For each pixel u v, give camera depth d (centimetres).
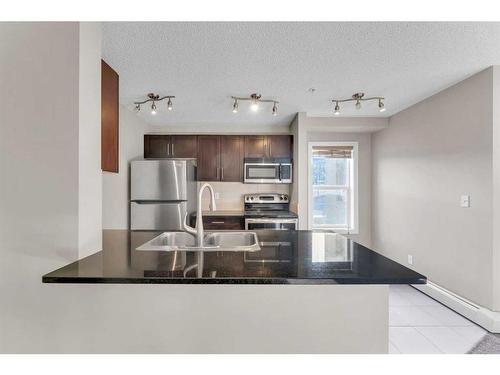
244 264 126
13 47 126
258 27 181
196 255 142
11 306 126
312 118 421
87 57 132
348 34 191
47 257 127
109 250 152
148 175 364
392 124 414
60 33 126
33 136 126
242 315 126
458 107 288
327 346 127
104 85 170
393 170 412
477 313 263
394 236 409
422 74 263
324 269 118
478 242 266
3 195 126
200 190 172
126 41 199
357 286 127
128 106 357
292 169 430
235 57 225
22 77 126
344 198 489
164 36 192
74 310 125
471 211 274
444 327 262
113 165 182
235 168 436
